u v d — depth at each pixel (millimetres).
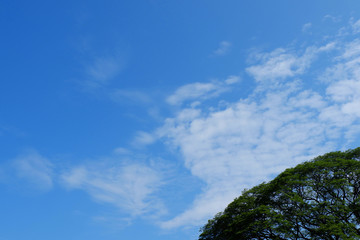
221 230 42312
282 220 35469
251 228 38125
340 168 39094
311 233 36094
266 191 41125
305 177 39812
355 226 35469
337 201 36625
